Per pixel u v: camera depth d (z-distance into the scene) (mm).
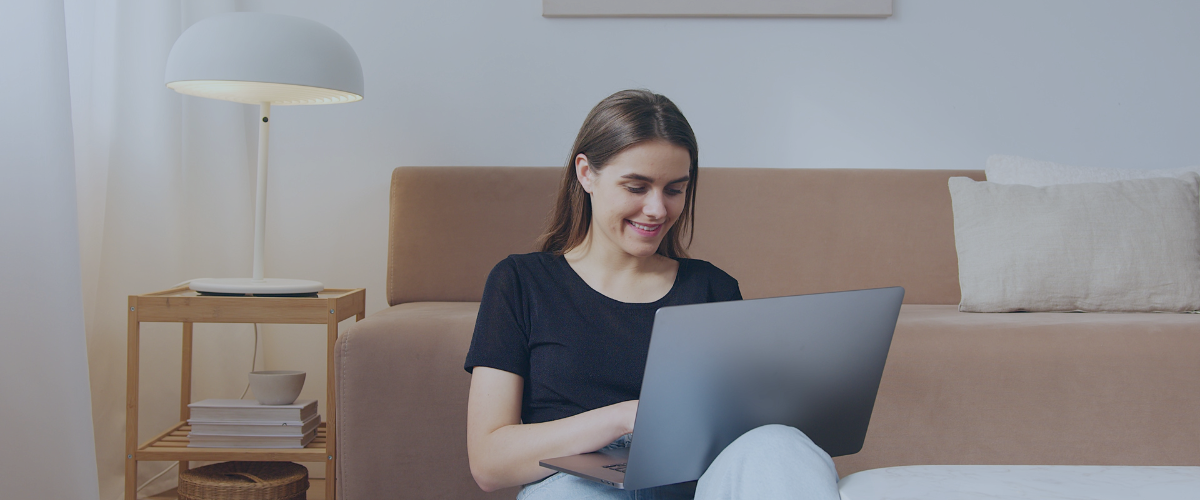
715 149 2137
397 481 1381
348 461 1382
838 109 2137
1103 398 1375
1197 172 1883
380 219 2119
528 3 2109
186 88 1642
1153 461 1366
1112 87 2133
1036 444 1377
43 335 1259
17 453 1233
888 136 2146
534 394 932
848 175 1995
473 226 1940
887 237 1959
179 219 1927
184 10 1942
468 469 1381
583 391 918
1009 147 2145
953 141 2146
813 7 2104
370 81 2104
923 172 2004
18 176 1246
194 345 1963
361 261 2121
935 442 1386
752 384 720
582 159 990
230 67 1497
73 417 1290
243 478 1564
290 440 1548
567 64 2117
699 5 2100
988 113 2139
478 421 900
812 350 750
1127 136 2135
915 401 1387
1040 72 2131
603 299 955
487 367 924
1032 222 1689
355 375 1378
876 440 1389
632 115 915
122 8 1815
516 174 1975
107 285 1812
